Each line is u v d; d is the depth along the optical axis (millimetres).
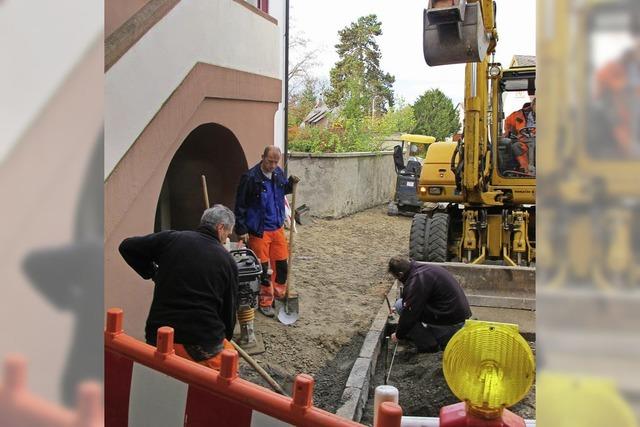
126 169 4199
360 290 7348
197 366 2191
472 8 3633
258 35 6918
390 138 21516
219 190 7035
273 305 6035
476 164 7059
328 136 15945
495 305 6207
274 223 5852
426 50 3723
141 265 3570
